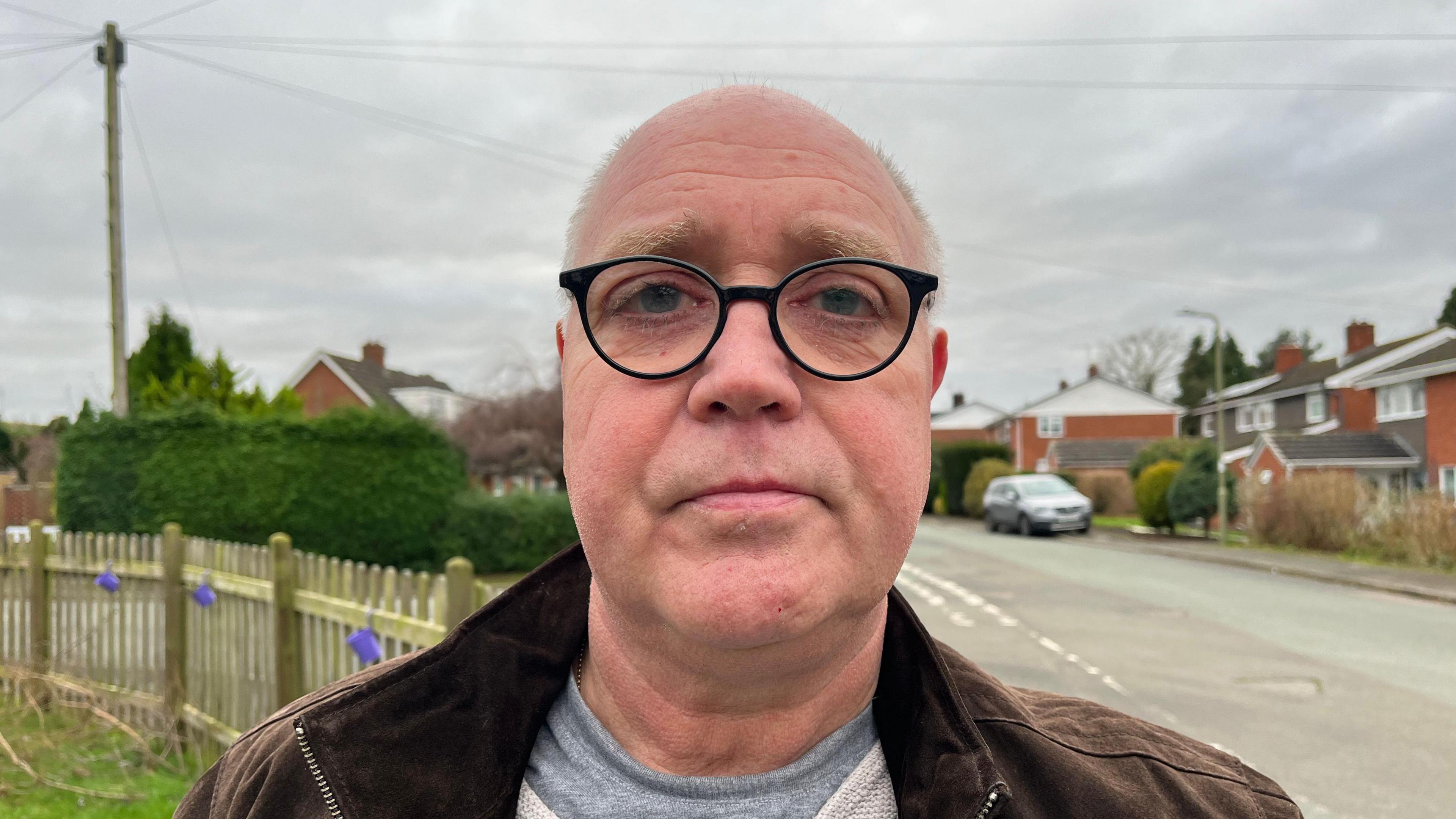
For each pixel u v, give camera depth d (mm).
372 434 12656
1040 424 47125
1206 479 20625
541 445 22000
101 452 11273
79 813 3988
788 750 977
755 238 852
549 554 14297
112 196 14195
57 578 6086
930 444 972
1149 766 1094
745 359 789
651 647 900
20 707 4898
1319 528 16703
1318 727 5438
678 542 809
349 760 1008
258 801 1055
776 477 792
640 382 838
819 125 922
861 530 835
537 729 1062
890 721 1049
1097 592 11312
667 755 976
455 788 1003
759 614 780
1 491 11805
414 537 13125
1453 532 14016
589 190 1037
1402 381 25422
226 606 4855
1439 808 4195
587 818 959
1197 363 58250
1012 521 22766
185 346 21703
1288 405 37188
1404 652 7656
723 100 915
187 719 5082
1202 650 7699
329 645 4051
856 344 862
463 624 1101
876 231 896
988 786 962
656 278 849
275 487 11805
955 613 9641
